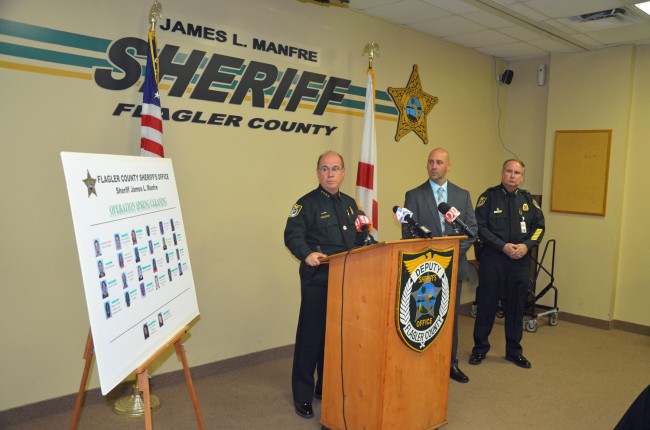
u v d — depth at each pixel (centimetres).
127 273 195
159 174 237
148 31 320
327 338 275
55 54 286
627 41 514
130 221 202
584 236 556
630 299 535
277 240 401
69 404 304
